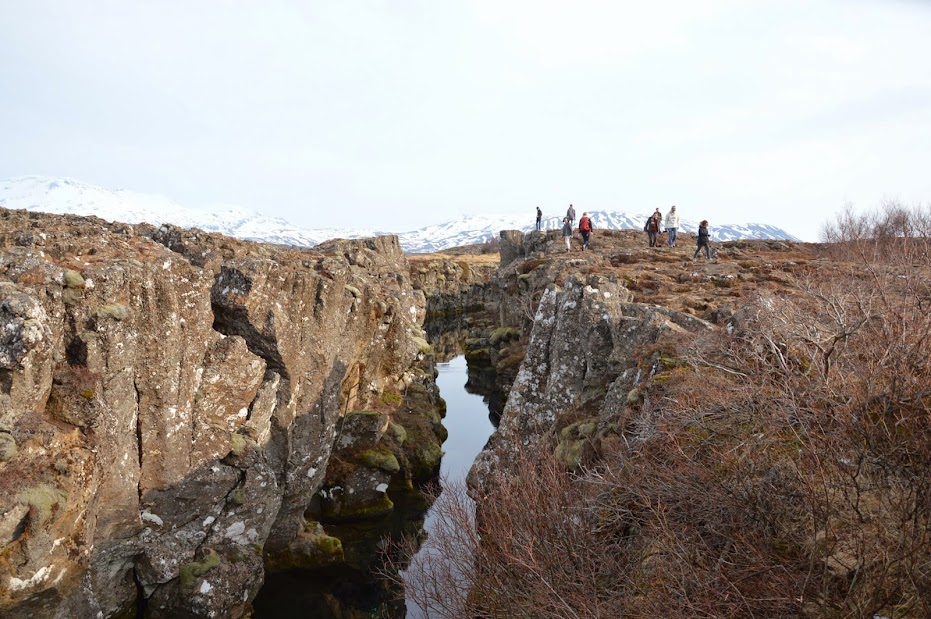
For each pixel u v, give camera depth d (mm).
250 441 18078
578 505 12633
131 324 14219
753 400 11562
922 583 7879
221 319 18484
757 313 16109
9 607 11531
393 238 52656
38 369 12117
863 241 38312
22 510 11242
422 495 27500
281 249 25328
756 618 8508
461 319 88625
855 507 8711
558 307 24875
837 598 8289
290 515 21344
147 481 15492
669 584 9609
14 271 12609
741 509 9766
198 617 16406
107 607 15359
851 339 11844
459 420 39875
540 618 11086
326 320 21422
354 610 20062
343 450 26344
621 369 20781
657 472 11438
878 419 9492
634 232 63250
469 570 14383
